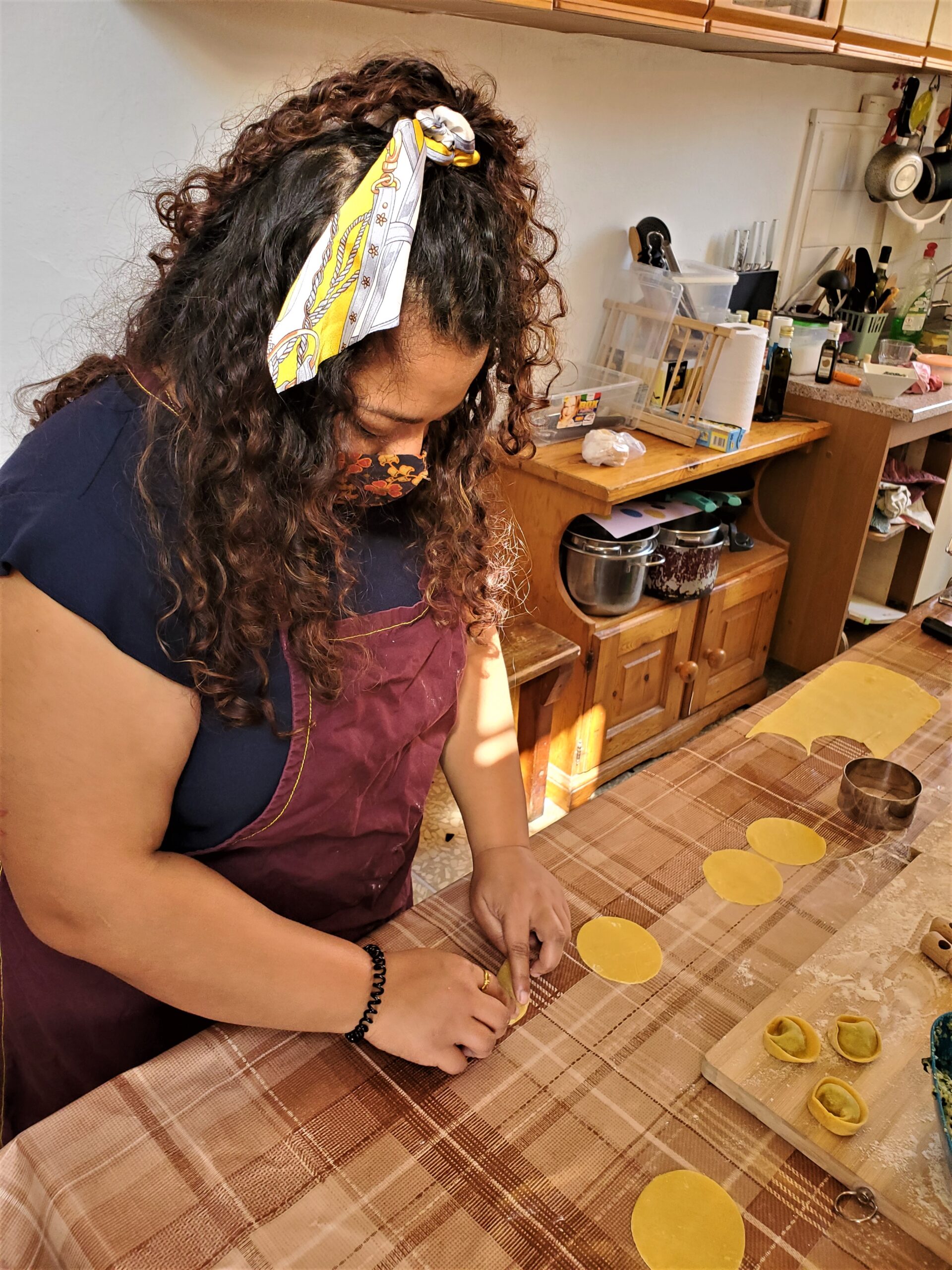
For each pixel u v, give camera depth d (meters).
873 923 0.94
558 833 1.07
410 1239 0.66
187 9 1.49
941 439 2.99
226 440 0.66
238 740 0.78
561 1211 0.68
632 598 2.24
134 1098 0.75
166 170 1.57
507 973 0.90
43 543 0.65
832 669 1.42
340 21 1.68
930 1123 0.75
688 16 1.73
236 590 0.69
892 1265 0.67
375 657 0.85
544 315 2.05
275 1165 0.71
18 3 1.34
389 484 0.74
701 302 2.51
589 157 2.26
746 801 1.14
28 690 0.66
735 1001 0.87
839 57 2.37
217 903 0.75
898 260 3.45
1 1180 0.72
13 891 0.73
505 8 1.62
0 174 1.42
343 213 0.61
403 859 1.08
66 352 1.56
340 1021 0.79
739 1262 0.66
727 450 2.29
